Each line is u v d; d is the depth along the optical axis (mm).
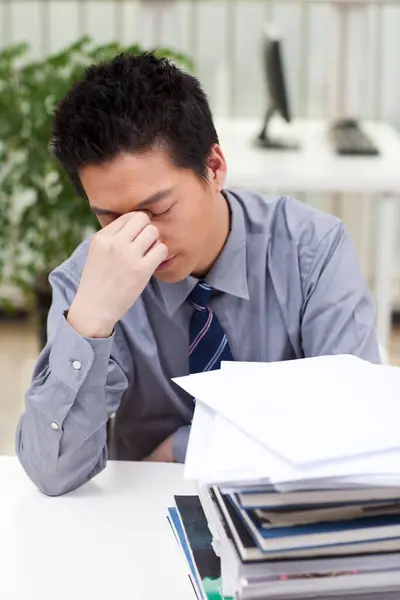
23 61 4152
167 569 1156
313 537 970
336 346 1613
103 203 1328
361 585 989
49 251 3508
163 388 1695
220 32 4172
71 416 1354
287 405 1105
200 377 1203
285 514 972
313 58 4188
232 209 1617
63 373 1349
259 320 1647
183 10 4125
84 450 1367
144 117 1271
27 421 1393
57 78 3268
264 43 3428
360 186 3008
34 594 1096
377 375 1208
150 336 1646
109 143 1268
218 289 1599
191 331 1629
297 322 1658
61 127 1328
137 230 1319
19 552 1191
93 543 1217
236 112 4301
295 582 975
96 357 1353
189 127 1314
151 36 3941
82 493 1367
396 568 992
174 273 1404
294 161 3182
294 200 1725
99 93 1285
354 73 3969
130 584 1122
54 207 3387
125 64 1326
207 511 1122
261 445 1007
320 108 4262
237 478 947
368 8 3898
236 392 1146
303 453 974
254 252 1644
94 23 4180
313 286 1639
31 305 3975
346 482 949
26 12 4160
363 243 4199
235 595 993
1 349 4125
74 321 1353
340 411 1090
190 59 3615
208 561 1095
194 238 1367
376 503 982
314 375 1205
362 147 3305
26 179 3377
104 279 1334
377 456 987
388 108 4227
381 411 1095
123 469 1447
